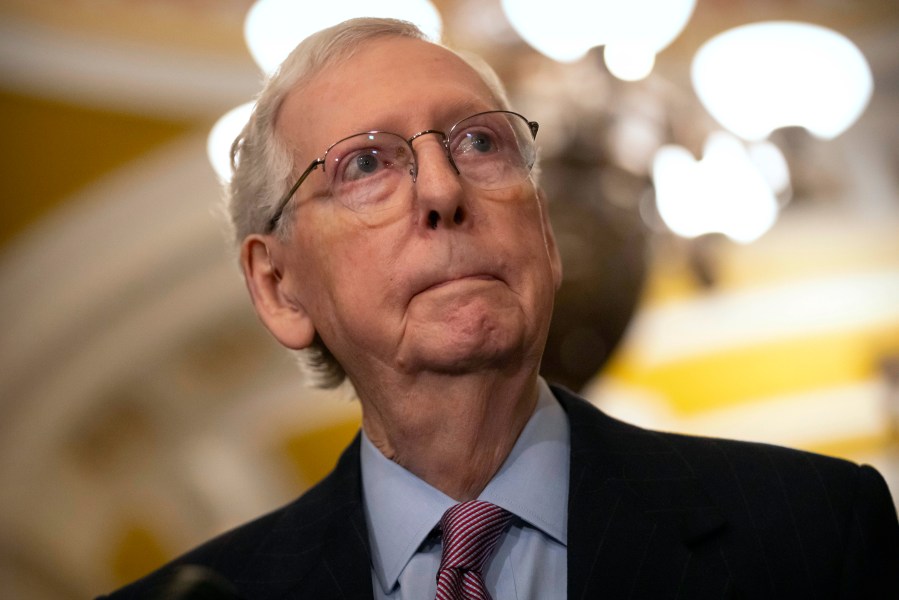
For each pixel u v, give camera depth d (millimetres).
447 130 2842
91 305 9148
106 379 9508
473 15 7922
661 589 2539
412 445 2816
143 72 8883
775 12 9195
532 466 2801
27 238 9016
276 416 10391
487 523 2684
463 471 2789
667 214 6051
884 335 9805
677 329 9891
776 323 9883
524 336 2705
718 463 2822
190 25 8922
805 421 9828
